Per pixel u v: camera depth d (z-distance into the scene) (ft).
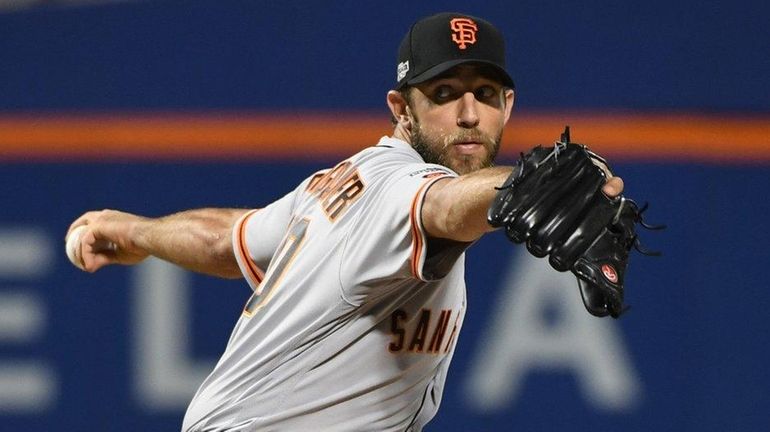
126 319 74.23
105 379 74.18
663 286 70.95
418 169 31.78
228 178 73.82
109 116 74.90
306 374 34.09
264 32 73.61
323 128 73.00
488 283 71.41
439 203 28.76
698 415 70.23
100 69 75.05
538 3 72.18
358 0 72.74
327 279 33.24
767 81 71.56
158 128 74.43
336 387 34.04
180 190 74.23
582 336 70.49
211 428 35.32
